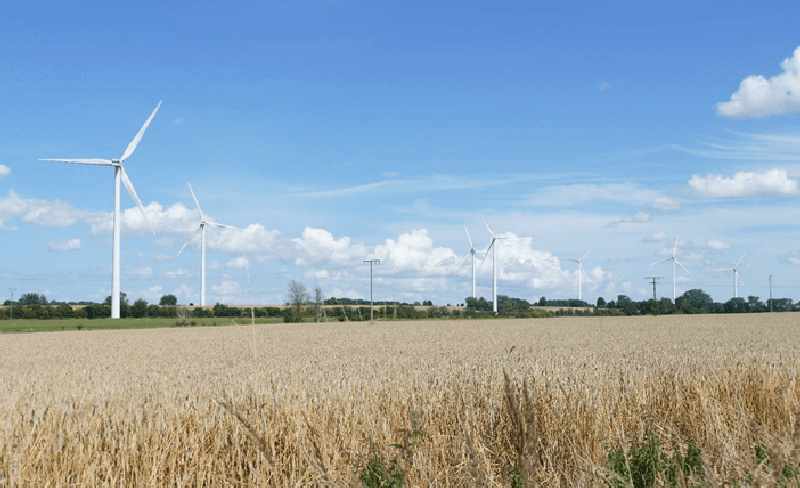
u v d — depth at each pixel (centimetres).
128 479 919
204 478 906
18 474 864
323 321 9394
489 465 773
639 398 1228
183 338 5081
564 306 14612
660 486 731
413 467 782
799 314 10912
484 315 11012
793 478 643
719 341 3581
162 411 1142
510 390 718
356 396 1286
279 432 1050
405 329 6219
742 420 952
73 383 1725
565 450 915
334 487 744
